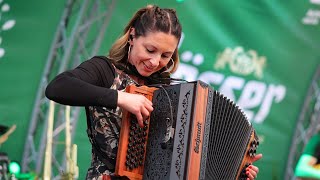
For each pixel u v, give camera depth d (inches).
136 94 230.4
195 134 229.5
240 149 257.6
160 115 232.7
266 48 575.8
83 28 520.1
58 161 507.2
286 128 582.6
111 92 222.1
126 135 230.1
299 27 587.5
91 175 235.6
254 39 572.4
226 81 561.9
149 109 227.9
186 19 551.8
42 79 508.1
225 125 249.1
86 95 218.8
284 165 580.7
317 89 595.8
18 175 478.9
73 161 432.5
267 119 575.8
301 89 587.8
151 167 231.1
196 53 553.3
